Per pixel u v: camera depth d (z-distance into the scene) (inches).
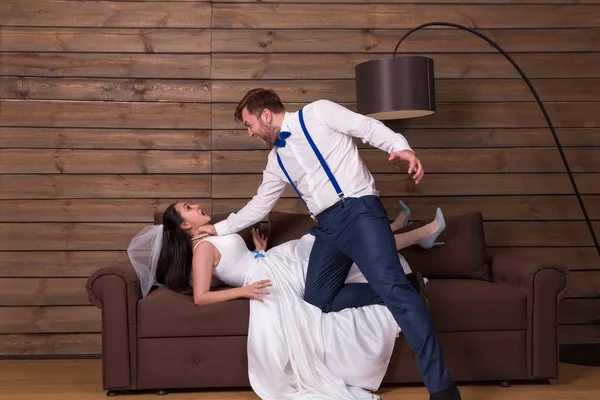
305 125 107.7
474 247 137.7
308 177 108.3
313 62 155.3
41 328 149.7
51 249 150.6
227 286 130.3
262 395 111.5
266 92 111.7
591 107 158.9
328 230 108.7
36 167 150.9
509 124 157.4
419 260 136.9
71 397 117.5
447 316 118.0
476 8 157.8
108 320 115.1
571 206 157.5
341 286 119.2
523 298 119.6
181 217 124.0
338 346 112.2
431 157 156.1
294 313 114.1
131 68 152.9
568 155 158.1
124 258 151.5
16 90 150.9
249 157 154.1
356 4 156.0
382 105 134.9
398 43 143.1
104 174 152.2
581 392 117.6
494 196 156.5
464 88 157.1
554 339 119.8
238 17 154.7
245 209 124.0
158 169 152.9
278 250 130.2
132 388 116.0
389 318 115.0
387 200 155.2
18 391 121.6
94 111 152.2
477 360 118.8
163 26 153.6
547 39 158.7
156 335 115.5
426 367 97.4
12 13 151.3
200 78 153.9
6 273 149.7
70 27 152.3
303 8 155.6
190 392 119.3
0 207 149.9
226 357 116.2
